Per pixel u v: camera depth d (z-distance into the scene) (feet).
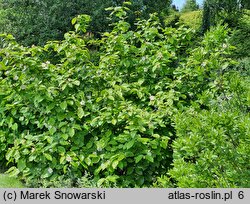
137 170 16.07
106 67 19.57
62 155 16.67
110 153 16.56
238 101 12.75
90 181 16.38
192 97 18.60
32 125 18.88
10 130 19.21
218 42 18.28
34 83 18.11
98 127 17.58
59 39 47.57
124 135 16.03
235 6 46.03
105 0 48.32
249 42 38.42
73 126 17.30
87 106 17.83
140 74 19.52
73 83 17.66
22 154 17.29
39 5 47.44
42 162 17.07
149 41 21.54
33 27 46.29
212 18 47.93
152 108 19.33
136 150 16.14
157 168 16.74
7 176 17.70
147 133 16.24
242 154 10.10
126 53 19.40
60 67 19.26
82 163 16.60
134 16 50.01
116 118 16.79
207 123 10.58
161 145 15.93
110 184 15.76
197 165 10.54
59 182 16.26
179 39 20.13
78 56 18.95
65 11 46.93
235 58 37.65
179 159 11.61
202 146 10.36
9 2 47.93
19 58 18.30
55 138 17.33
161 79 19.39
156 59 18.94
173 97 17.42
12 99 19.43
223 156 10.21
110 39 19.92
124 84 18.12
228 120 10.27
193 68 19.01
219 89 15.19
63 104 17.44
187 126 11.19
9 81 19.08
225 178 10.50
